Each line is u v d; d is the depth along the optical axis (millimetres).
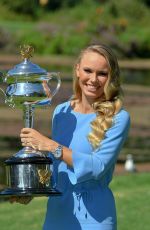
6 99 5148
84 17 58531
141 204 9484
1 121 19703
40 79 5078
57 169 4973
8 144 16281
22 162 4891
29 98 5047
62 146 4770
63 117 5051
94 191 4871
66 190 4902
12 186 4938
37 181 4910
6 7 60344
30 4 60969
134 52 50625
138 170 13609
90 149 4887
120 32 52125
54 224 4906
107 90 4930
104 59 4922
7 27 52031
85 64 4949
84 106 5020
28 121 5133
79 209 4859
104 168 4789
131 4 57719
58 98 23547
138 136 18250
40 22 57750
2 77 5102
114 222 4902
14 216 9062
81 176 4762
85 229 4852
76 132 4965
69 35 50625
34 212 9219
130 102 25469
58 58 45656
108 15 56219
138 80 34906
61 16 59938
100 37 50250
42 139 4773
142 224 8617
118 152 4887
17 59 39844
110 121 4867
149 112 23078
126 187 10906
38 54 48156
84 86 4977
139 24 56375
